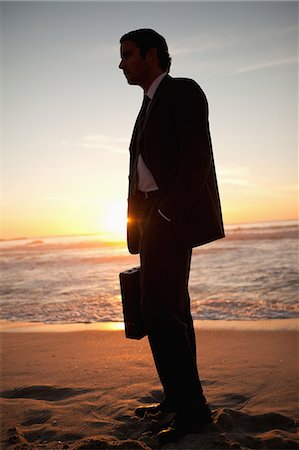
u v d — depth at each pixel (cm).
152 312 213
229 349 391
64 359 375
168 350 215
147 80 229
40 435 226
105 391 282
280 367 325
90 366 345
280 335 445
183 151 204
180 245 214
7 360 382
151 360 353
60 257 1878
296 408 244
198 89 212
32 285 996
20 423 244
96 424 232
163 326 213
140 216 227
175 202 201
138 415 241
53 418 244
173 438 208
